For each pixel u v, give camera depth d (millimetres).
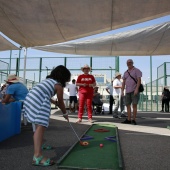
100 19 6602
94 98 11500
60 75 2826
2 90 8508
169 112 13547
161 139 4203
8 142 3861
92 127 5621
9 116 4340
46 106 2670
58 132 4887
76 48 9938
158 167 2566
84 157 2814
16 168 2461
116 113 8922
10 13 6414
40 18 6617
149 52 10438
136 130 5305
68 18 6570
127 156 3008
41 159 2578
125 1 5648
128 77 6617
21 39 8375
